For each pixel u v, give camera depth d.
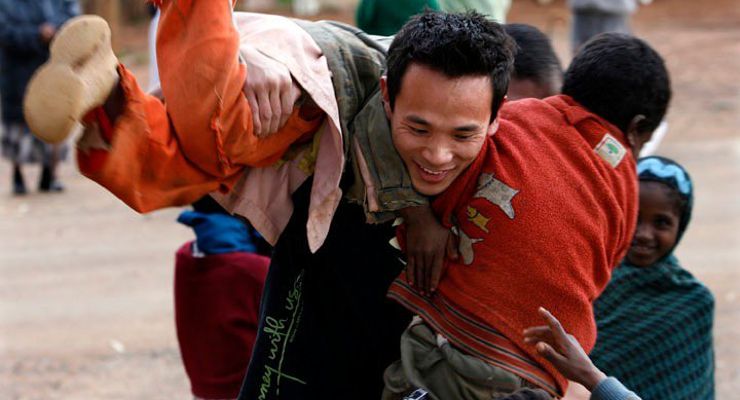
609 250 2.21
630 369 2.89
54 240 7.06
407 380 2.21
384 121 2.07
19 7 7.94
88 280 6.20
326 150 2.08
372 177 2.08
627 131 2.34
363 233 2.26
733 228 6.91
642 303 2.94
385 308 2.30
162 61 1.83
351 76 2.09
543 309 2.06
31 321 5.54
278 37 1.99
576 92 2.33
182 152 1.84
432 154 1.96
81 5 14.63
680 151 9.05
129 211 7.82
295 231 2.28
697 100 11.24
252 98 1.88
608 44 2.35
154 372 4.90
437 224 2.14
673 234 2.96
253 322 3.09
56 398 4.61
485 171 2.13
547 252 2.10
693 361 2.93
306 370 2.35
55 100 1.60
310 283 2.33
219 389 3.12
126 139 1.74
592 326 2.19
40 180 8.44
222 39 1.80
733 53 14.02
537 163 2.15
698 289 2.99
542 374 2.14
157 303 5.79
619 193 2.22
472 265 2.13
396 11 3.40
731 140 9.41
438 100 1.91
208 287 3.10
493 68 1.94
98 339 5.29
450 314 2.15
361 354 2.32
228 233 3.15
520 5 19.77
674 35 15.86
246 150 1.92
